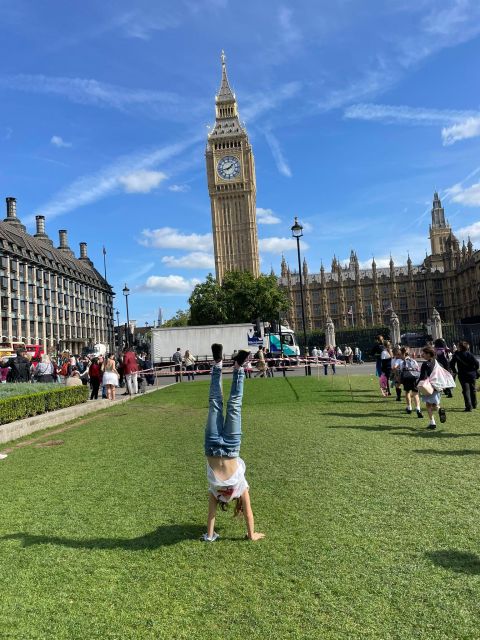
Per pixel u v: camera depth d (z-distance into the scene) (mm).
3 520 7223
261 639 4234
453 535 6078
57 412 17672
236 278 84125
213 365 6461
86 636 4375
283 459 10289
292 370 47156
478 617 4422
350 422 14672
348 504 7336
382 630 4293
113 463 10641
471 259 111438
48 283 87875
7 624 4590
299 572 5336
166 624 4504
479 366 16266
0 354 42562
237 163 145875
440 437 11938
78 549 6148
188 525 6840
